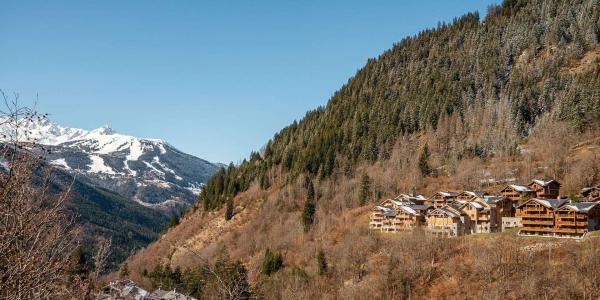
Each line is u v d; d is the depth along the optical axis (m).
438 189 171.12
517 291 82.12
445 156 197.12
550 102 199.75
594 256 85.19
